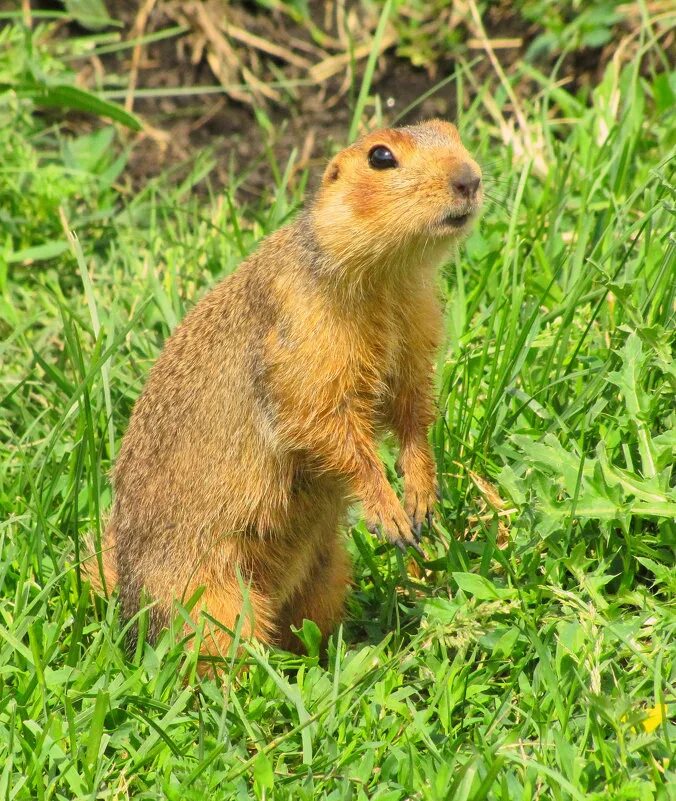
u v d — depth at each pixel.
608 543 8.90
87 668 8.36
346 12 17.16
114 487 10.10
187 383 9.62
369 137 8.95
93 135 15.66
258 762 7.38
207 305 9.85
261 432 9.23
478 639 8.38
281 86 16.89
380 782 7.48
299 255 9.05
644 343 9.70
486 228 12.54
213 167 15.88
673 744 7.22
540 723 7.62
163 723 7.88
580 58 15.70
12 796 7.36
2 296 13.30
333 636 9.67
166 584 9.52
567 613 8.41
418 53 16.61
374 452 9.23
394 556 10.12
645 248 10.98
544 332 11.03
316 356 8.94
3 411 11.56
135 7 17.42
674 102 13.93
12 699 8.15
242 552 9.56
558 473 9.05
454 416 10.66
